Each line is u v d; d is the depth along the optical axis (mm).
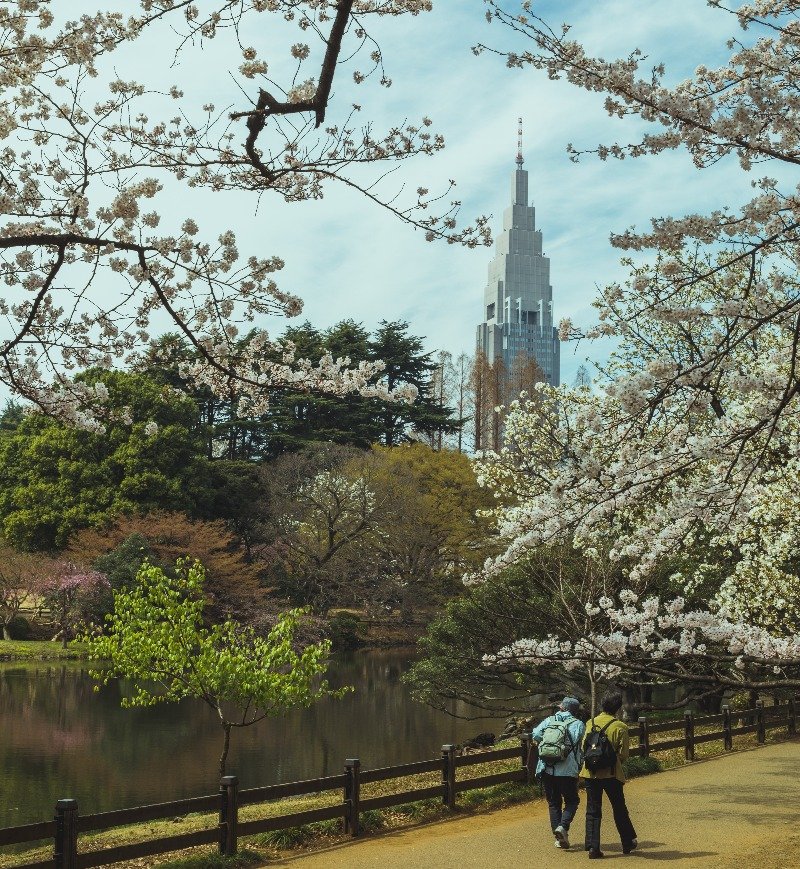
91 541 41844
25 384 7918
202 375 8102
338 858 9336
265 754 19906
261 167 6602
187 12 6820
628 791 12695
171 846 8891
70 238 6184
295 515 49219
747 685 11328
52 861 7996
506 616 19141
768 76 6734
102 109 8047
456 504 48156
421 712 27188
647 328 19109
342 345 58625
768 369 7586
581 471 7285
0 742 20641
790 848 9250
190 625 13102
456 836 10219
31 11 7078
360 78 7277
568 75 6492
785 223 6457
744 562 14781
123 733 22281
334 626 46344
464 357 77000
